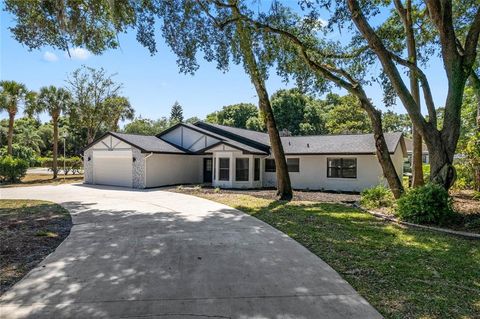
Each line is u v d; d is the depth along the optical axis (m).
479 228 7.71
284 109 45.44
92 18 11.45
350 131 35.84
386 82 13.64
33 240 6.70
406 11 12.98
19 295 4.02
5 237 6.95
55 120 27.75
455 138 9.56
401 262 5.39
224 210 10.94
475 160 14.08
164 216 9.75
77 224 8.49
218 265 5.20
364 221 9.09
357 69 14.00
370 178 17.45
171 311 3.59
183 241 6.74
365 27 10.16
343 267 5.12
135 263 5.27
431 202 8.52
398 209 9.19
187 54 11.06
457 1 13.55
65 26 9.74
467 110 19.88
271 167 20.41
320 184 18.89
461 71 9.48
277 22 11.66
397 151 18.36
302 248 6.23
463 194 14.48
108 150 20.97
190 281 4.49
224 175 19.55
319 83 13.41
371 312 3.60
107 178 21.12
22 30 11.40
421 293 4.12
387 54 10.11
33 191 17.34
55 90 27.62
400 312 3.60
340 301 3.88
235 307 3.70
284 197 14.52
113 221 8.93
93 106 31.81
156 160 19.94
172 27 10.72
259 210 10.98
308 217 9.67
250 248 6.22
